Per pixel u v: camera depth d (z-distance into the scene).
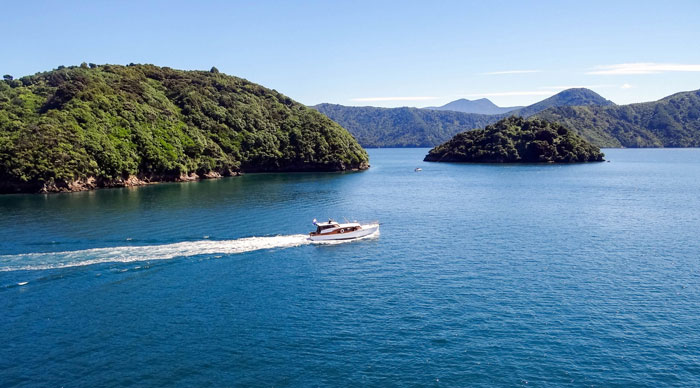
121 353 41.03
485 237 82.44
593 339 43.00
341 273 62.22
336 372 38.06
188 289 56.03
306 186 168.38
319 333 44.56
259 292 55.16
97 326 46.03
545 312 48.75
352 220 98.94
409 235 84.69
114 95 192.62
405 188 162.25
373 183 180.75
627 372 37.81
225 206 116.00
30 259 66.50
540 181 184.12
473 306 50.38
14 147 146.00
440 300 52.16
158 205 117.50
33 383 36.41
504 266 64.44
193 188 160.12
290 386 36.25
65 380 36.88
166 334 44.50
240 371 38.28
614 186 163.88
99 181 161.12
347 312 49.19
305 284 57.88
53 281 58.12
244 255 70.38
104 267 63.62
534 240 79.69
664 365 38.78
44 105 181.12
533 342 42.47
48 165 146.62
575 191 149.62
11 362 39.34
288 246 75.69
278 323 46.75
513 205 119.75
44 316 48.12
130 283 57.84
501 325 45.78
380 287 56.56
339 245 77.12
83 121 168.25
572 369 38.22
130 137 177.38
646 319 47.03
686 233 84.81
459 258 68.75
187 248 73.12
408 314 48.50
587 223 94.69
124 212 105.94
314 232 79.75
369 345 42.19
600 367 38.53
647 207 115.44
